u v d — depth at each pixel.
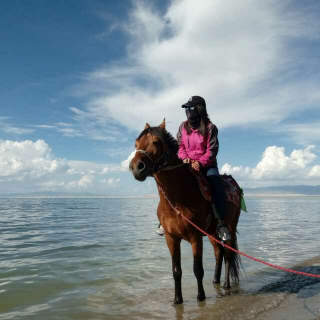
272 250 9.16
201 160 4.82
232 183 5.86
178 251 4.79
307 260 7.70
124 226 15.66
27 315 4.52
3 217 21.34
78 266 7.23
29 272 6.70
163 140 4.05
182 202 4.43
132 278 6.30
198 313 4.49
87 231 13.51
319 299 4.86
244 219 20.62
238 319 4.19
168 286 5.82
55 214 24.97
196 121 4.98
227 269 5.71
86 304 4.94
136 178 3.75
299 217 22.61
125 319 4.36
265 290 5.47
